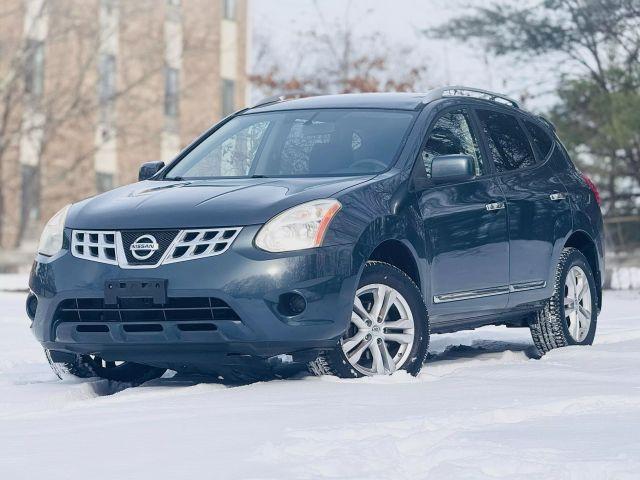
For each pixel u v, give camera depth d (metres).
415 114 16.20
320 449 9.24
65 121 76.69
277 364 15.95
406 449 9.48
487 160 16.98
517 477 8.30
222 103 93.25
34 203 75.81
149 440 9.95
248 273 13.36
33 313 14.78
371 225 14.17
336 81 72.62
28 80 75.31
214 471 8.66
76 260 14.03
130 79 81.62
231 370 14.83
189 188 14.75
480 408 11.26
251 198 13.96
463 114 17.06
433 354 18.20
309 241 13.59
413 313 14.66
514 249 16.94
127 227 13.83
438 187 15.59
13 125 74.75
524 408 11.21
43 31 76.31
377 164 15.36
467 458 8.79
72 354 15.03
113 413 11.56
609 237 49.09
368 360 14.83
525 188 17.50
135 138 83.81
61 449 9.66
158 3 80.00
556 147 19.08
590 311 18.98
